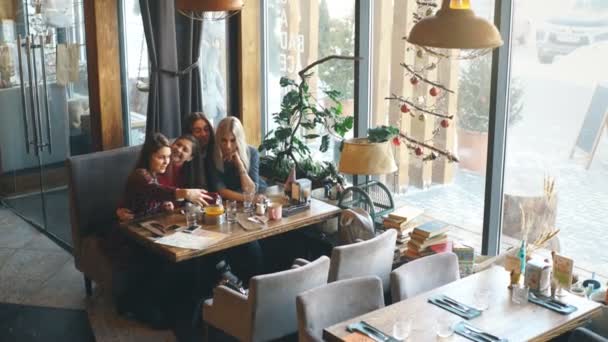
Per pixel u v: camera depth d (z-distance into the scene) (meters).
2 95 7.59
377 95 5.82
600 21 4.39
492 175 4.97
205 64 6.81
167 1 6.27
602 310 4.14
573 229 4.75
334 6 6.01
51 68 6.85
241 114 6.95
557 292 4.17
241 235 5.08
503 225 5.13
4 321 5.54
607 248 4.59
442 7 3.48
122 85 6.57
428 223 5.18
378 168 5.16
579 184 4.67
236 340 5.19
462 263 4.86
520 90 4.87
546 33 4.66
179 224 5.28
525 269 4.20
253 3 6.75
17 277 6.33
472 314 3.93
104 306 5.76
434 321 3.86
